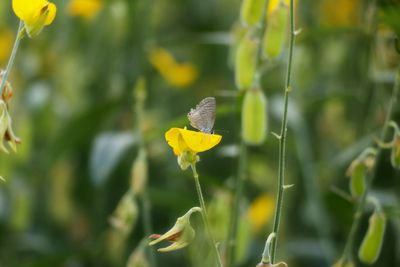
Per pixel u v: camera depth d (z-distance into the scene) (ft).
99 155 4.99
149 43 5.30
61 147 5.24
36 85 5.40
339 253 5.14
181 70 5.42
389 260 5.08
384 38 4.94
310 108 5.17
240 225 4.75
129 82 5.27
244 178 4.69
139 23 5.31
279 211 4.23
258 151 5.41
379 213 4.44
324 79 5.39
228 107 4.73
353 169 4.49
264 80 5.31
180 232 4.14
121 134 5.03
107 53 5.42
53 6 4.17
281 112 5.07
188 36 5.24
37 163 5.36
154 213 5.36
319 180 5.16
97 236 5.30
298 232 5.30
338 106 5.28
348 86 5.37
